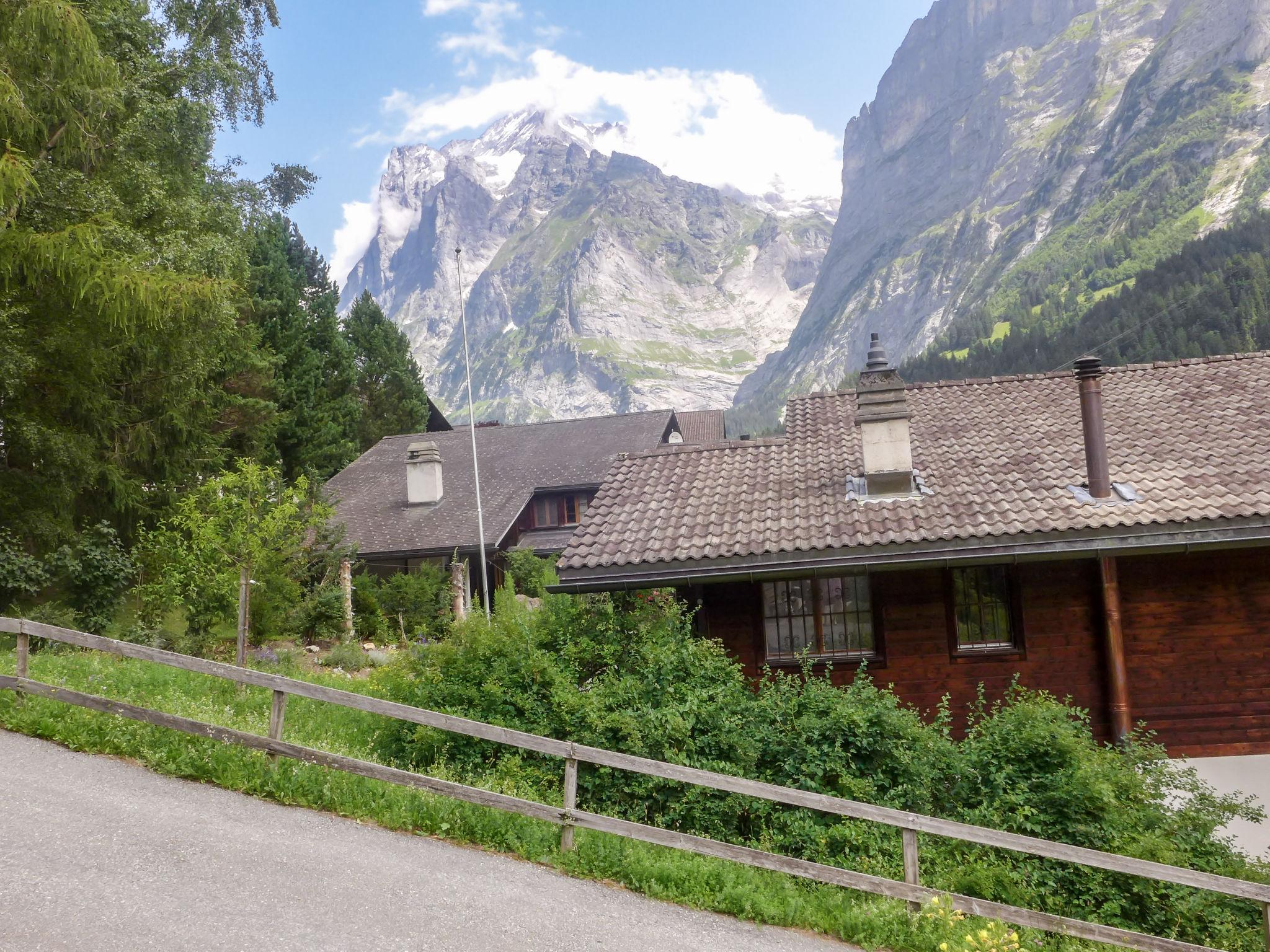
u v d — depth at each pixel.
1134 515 13.98
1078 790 11.34
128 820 8.53
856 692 12.53
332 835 8.95
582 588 14.98
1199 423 16.38
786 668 15.41
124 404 25.56
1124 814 11.50
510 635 13.80
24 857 7.55
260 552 18.50
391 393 59.62
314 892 7.72
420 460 40.12
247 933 6.88
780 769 11.82
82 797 8.89
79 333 20.45
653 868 9.48
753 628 15.57
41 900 6.92
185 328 23.41
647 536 15.64
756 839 11.41
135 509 25.52
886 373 16.06
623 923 8.25
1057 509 14.50
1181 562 14.82
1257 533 13.62
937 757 11.93
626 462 18.48
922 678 15.11
